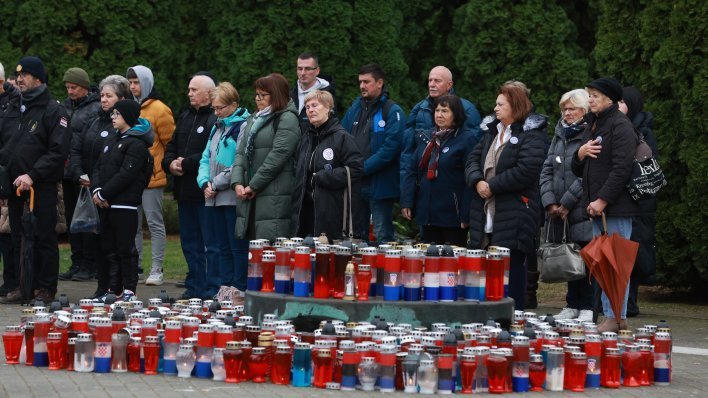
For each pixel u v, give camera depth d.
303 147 12.60
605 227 11.45
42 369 9.98
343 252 10.02
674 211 15.48
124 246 13.70
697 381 10.04
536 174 12.02
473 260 10.16
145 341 9.78
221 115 13.73
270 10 22.19
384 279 10.06
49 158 14.05
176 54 23.42
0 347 11.19
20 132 14.16
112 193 13.57
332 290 10.08
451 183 13.30
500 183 12.02
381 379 9.20
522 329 10.25
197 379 9.56
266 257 10.46
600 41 16.44
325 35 22.14
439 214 13.35
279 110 13.08
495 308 10.15
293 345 9.52
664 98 15.80
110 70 22.41
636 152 11.69
